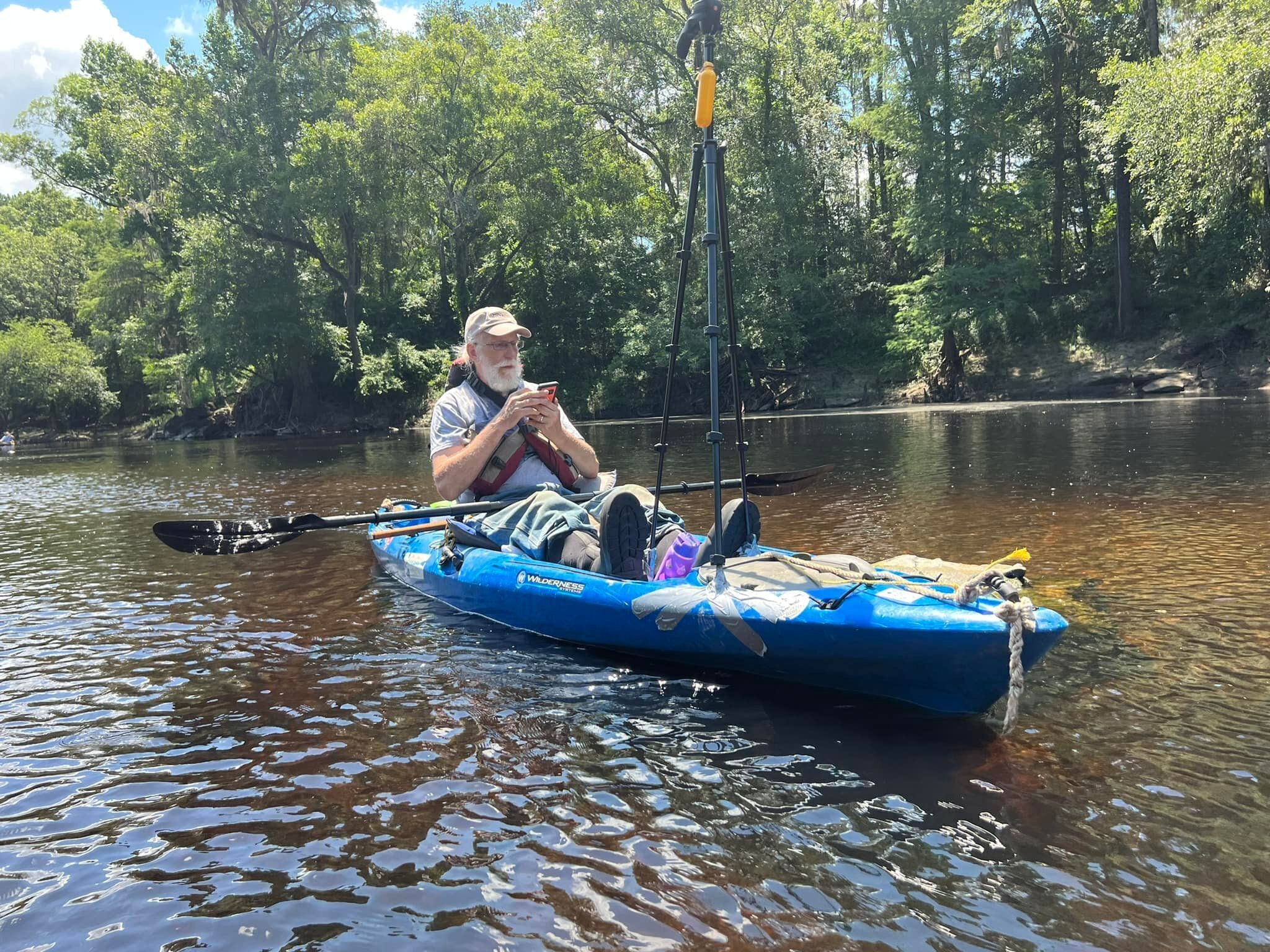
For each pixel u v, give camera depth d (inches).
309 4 1269.7
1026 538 219.1
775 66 1227.9
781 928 70.6
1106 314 1110.4
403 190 1160.2
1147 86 765.9
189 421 1397.6
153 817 92.8
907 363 1209.4
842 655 114.8
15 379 1459.2
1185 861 77.7
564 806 92.1
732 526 144.3
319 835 88.1
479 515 181.5
